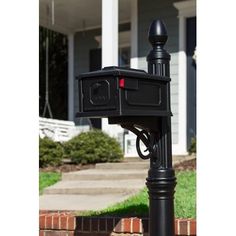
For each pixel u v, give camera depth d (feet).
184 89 35.17
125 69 10.29
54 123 37.63
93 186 24.63
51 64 51.55
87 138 32.65
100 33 43.29
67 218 16.05
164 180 11.30
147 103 10.63
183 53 35.35
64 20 42.70
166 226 11.28
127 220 14.96
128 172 26.96
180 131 34.96
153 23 11.68
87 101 10.48
